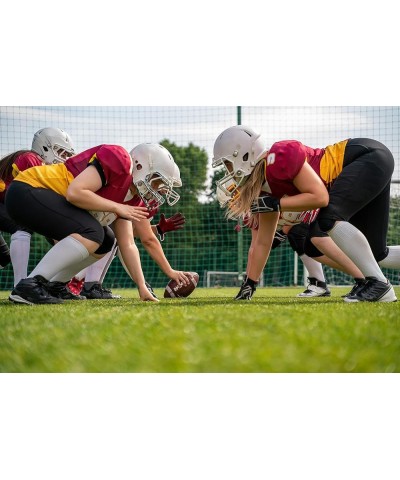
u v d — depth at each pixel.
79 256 3.97
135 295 7.40
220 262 14.73
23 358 2.00
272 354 1.93
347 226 4.06
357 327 2.50
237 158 3.89
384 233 4.60
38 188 3.97
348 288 10.37
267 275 13.88
